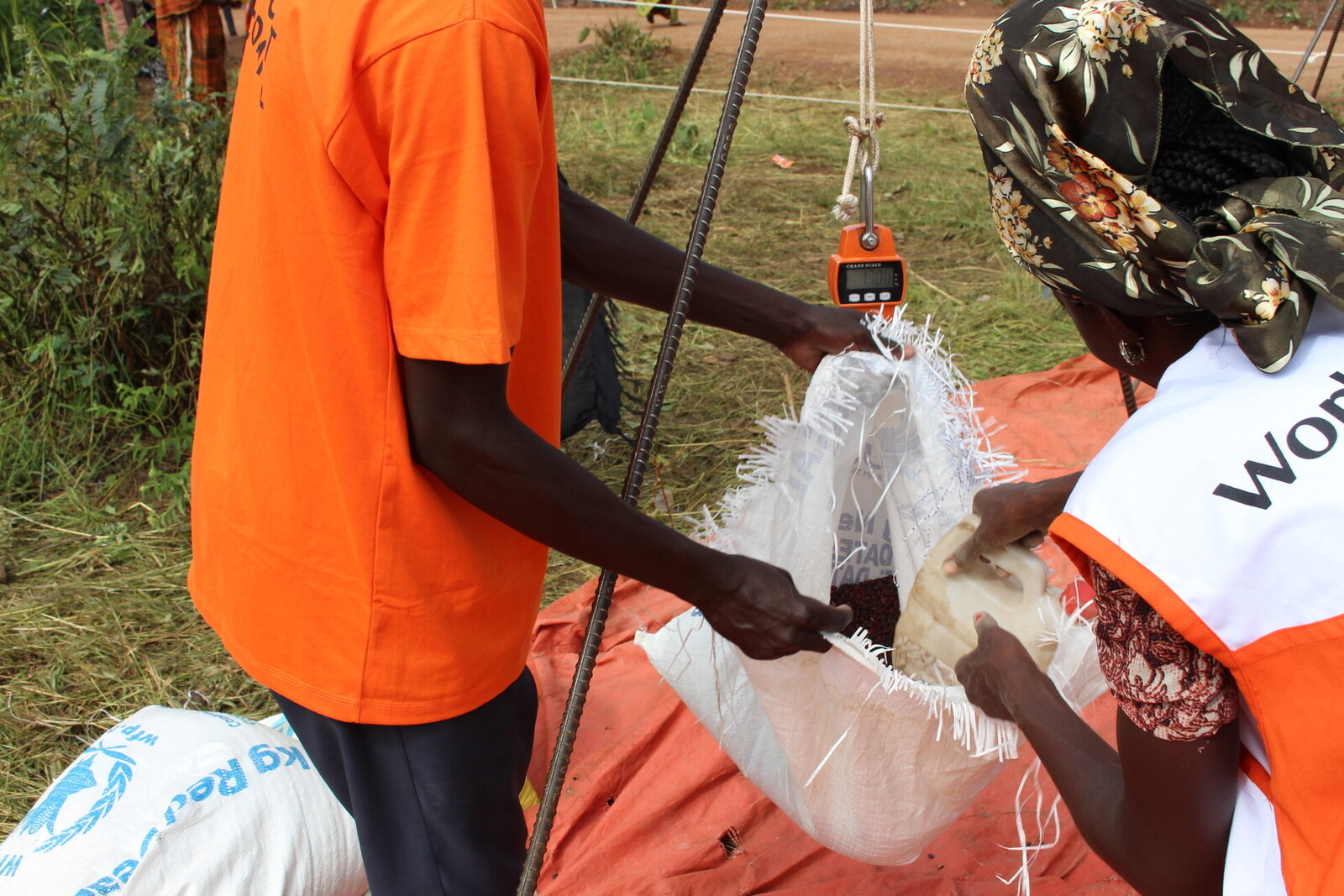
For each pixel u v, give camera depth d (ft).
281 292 3.76
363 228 3.53
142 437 10.86
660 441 10.88
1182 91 3.11
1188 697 2.96
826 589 5.36
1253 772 3.13
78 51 12.17
